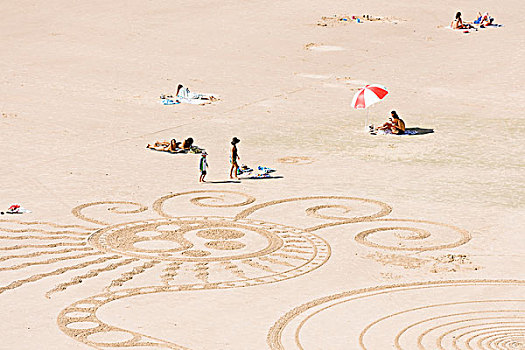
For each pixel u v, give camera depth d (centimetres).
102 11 10450
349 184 4775
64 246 3775
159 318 3070
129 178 4841
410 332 2977
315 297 3275
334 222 4144
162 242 3856
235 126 6162
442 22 10012
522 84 7556
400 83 7631
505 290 3353
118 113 6512
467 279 3456
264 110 6669
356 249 3794
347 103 6944
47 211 4222
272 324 3031
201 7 10606
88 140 5712
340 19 10012
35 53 8656
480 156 5388
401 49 8888
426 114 6588
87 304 3184
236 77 7819
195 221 4141
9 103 6750
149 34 9431
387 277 3481
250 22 9862
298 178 4884
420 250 3781
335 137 5872
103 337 2909
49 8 10606
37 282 3378
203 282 3416
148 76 7819
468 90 7388
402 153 5456
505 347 2861
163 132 5969
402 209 4334
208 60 8438
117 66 8169
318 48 8869
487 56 8531
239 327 3005
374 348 2855
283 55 8606
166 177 4875
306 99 7056
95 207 4306
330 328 3006
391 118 6034
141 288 3344
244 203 4419
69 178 4809
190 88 7394
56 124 6138
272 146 5606
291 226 4091
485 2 10925
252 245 3841
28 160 5181
